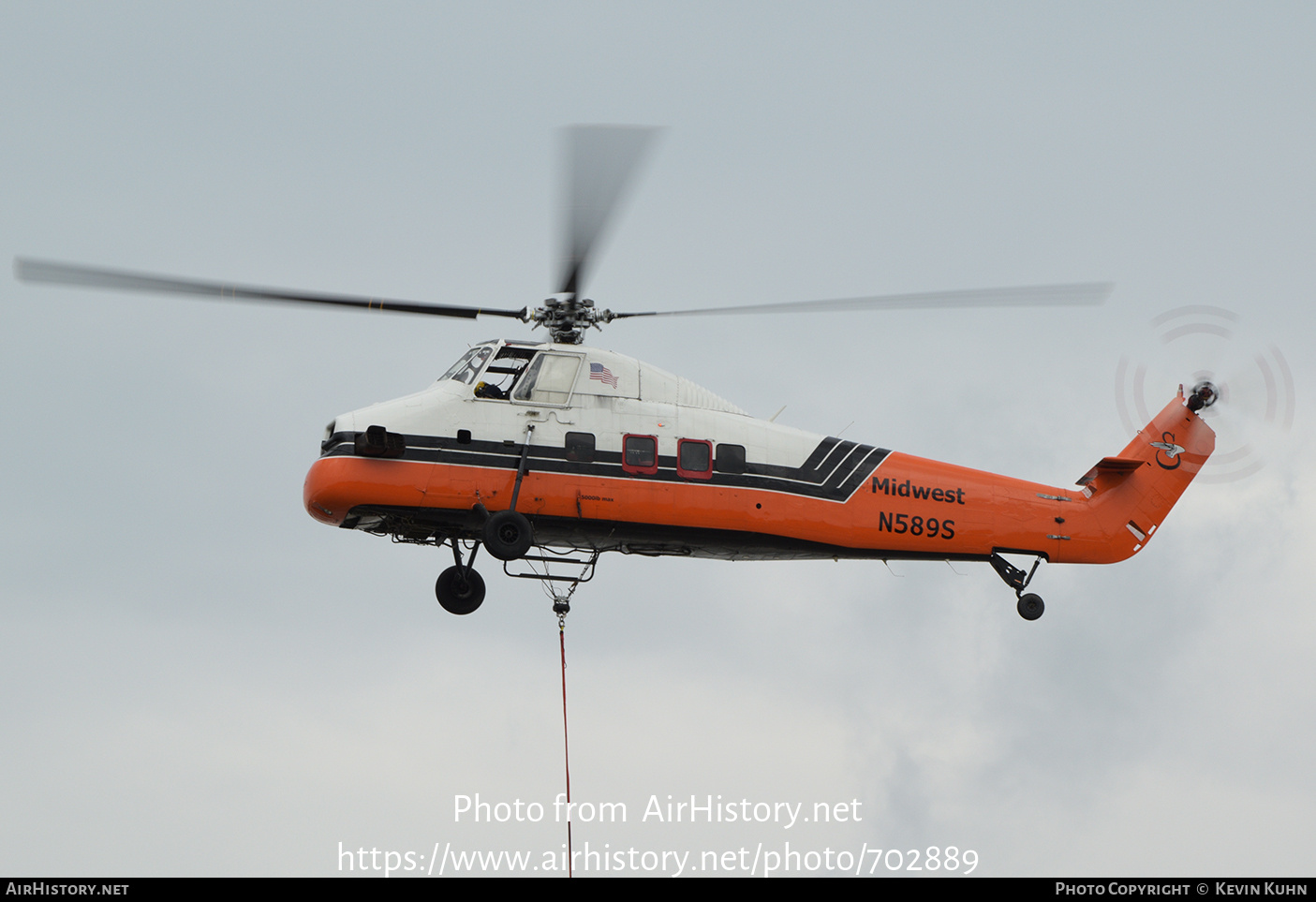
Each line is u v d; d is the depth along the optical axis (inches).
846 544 3698.3
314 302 3368.6
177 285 3240.7
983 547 3828.7
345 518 3454.7
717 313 3570.4
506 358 3538.4
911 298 3405.5
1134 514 3973.9
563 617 3690.9
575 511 3457.2
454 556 3631.9
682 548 3646.7
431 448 3415.4
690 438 3570.4
